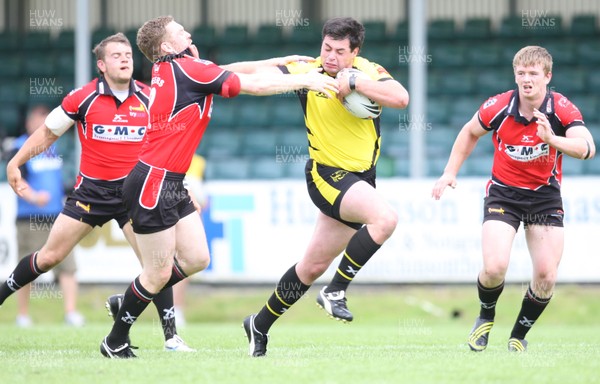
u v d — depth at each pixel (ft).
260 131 221.05
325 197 74.79
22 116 240.32
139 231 73.15
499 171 81.56
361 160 75.56
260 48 249.75
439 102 227.61
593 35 245.04
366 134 75.82
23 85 243.81
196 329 126.31
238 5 260.21
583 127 77.51
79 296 166.71
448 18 254.68
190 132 72.79
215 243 164.55
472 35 247.70
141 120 87.51
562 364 69.46
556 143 75.00
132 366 69.21
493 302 82.94
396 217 72.74
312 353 82.02
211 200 164.66
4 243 164.76
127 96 87.35
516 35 246.88
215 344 94.53
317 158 75.92
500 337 107.65
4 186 165.07
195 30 254.47
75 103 86.84
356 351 84.89
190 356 78.33
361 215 73.00
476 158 196.44
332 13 257.55
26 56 252.62
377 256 160.56
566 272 156.87
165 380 62.54
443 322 151.94
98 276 166.71
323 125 75.41
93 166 87.61
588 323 150.82
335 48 74.28
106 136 86.94
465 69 239.50
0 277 164.76
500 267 79.15
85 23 179.11
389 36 246.27
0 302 91.86
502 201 81.20
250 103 233.76
